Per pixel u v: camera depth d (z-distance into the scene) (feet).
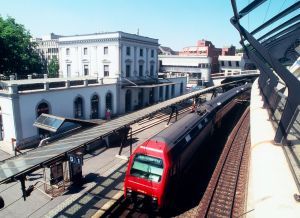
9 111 62.54
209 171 48.08
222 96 86.53
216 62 209.87
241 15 20.31
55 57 227.81
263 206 13.75
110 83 96.02
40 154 32.22
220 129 76.59
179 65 205.46
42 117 59.52
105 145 63.31
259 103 42.11
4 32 108.58
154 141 36.58
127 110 110.42
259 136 24.27
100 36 105.91
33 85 68.33
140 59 115.34
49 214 34.47
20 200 37.93
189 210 35.47
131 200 36.60
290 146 20.57
